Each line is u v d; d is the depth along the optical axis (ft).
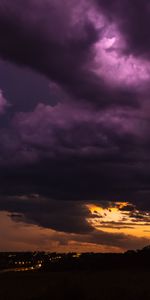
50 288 124.77
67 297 117.60
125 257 327.06
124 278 191.93
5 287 156.76
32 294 128.98
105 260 327.06
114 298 117.08
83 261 330.95
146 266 291.79
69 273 252.62
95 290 127.85
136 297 118.32
